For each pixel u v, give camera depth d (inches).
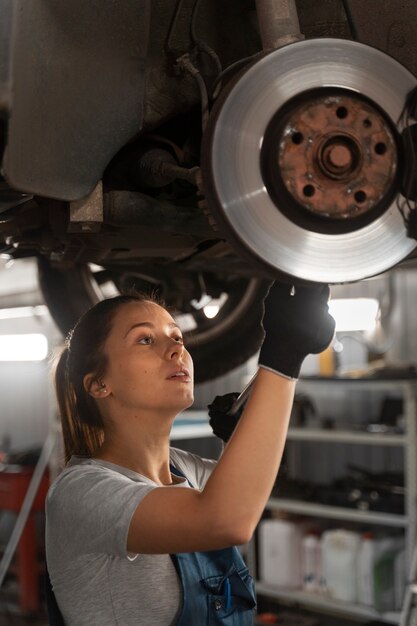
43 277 92.2
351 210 38.9
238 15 53.4
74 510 41.5
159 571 45.4
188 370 48.4
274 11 43.8
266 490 37.6
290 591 173.5
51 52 43.3
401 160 39.7
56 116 44.3
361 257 39.4
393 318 191.0
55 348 53.9
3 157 40.2
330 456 202.4
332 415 201.6
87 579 43.9
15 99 39.3
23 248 73.9
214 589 46.9
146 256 68.3
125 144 51.3
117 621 44.0
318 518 188.5
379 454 195.3
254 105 38.5
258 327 91.0
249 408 38.9
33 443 274.2
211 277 90.7
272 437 38.2
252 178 38.5
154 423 48.5
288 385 39.4
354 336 194.1
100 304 50.3
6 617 210.4
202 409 228.7
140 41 48.8
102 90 47.3
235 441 38.0
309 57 39.0
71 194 46.3
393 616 157.6
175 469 55.9
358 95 39.3
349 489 173.3
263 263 38.4
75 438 50.6
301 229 38.8
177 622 45.1
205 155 38.7
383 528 185.0
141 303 49.8
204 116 47.9
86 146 46.8
